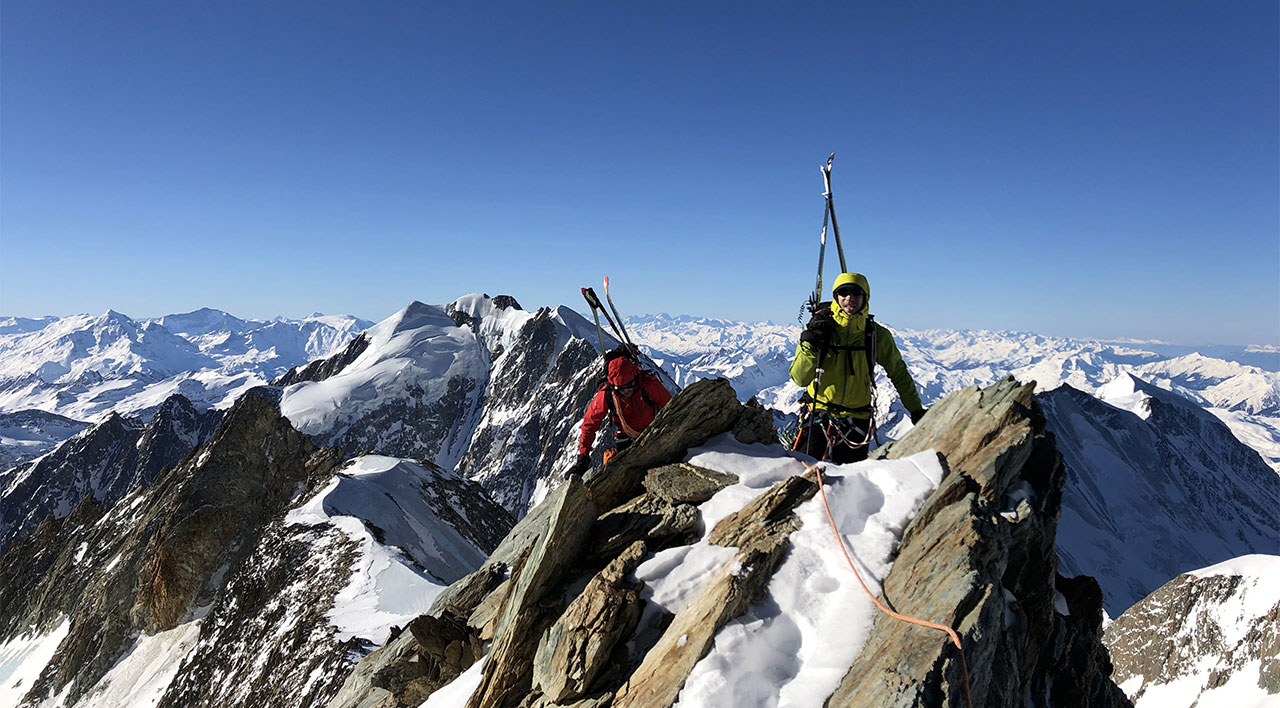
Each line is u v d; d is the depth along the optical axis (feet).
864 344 30.22
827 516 24.41
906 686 17.42
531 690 25.02
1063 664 27.68
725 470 30.07
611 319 34.27
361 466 216.13
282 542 170.09
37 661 193.67
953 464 26.14
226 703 120.16
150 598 173.58
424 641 34.63
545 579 27.17
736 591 21.59
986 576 20.10
